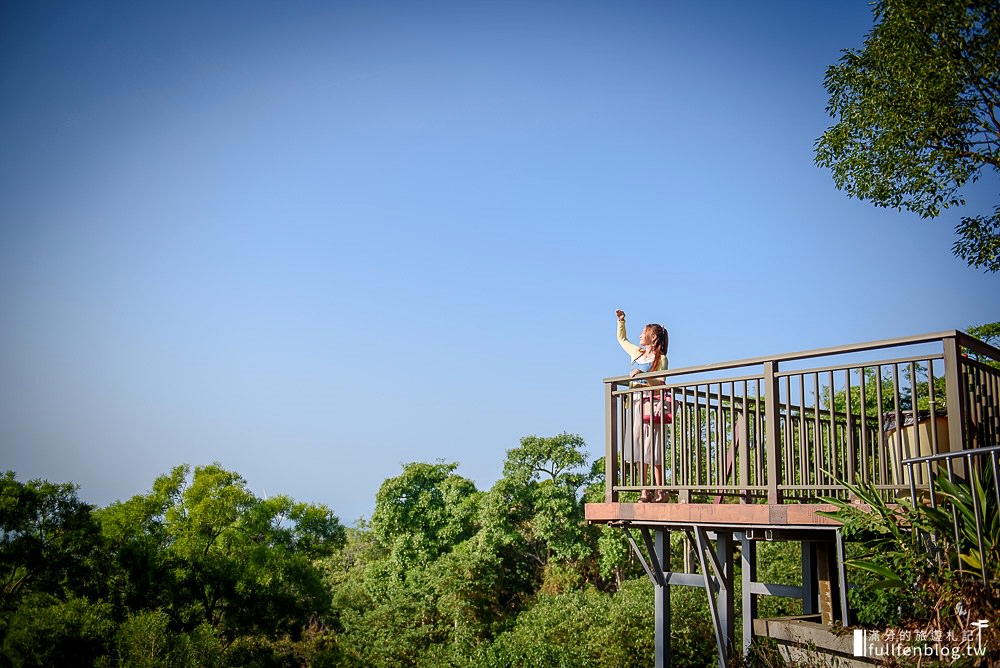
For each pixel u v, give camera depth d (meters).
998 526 4.45
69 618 18.48
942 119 9.14
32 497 20.59
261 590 23.47
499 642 22.08
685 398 6.97
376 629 27.66
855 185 10.17
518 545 32.88
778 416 6.24
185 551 22.86
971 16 8.66
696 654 15.52
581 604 22.16
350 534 48.38
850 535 5.50
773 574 16.97
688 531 7.54
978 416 5.63
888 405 12.52
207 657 19.95
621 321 8.08
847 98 9.96
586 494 33.19
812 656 5.95
